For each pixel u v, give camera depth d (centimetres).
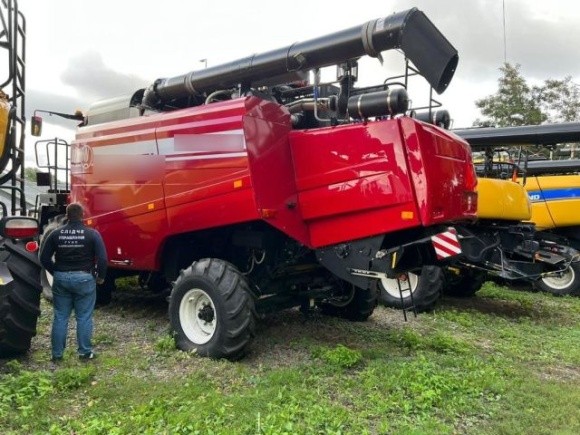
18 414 375
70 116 791
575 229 1072
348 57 540
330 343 594
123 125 640
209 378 465
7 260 468
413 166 475
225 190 530
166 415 377
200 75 638
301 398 418
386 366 497
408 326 698
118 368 484
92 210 681
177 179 575
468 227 852
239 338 509
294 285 623
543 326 763
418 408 410
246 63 596
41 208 831
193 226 562
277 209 521
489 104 2658
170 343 541
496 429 382
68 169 841
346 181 513
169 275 624
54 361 492
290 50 566
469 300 972
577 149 1344
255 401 407
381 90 527
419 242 494
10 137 475
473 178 581
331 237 529
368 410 402
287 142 552
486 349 609
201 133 551
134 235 629
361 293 678
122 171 638
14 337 475
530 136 981
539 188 1066
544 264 930
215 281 517
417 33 501
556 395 451
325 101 589
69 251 499
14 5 488
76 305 505
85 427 355
